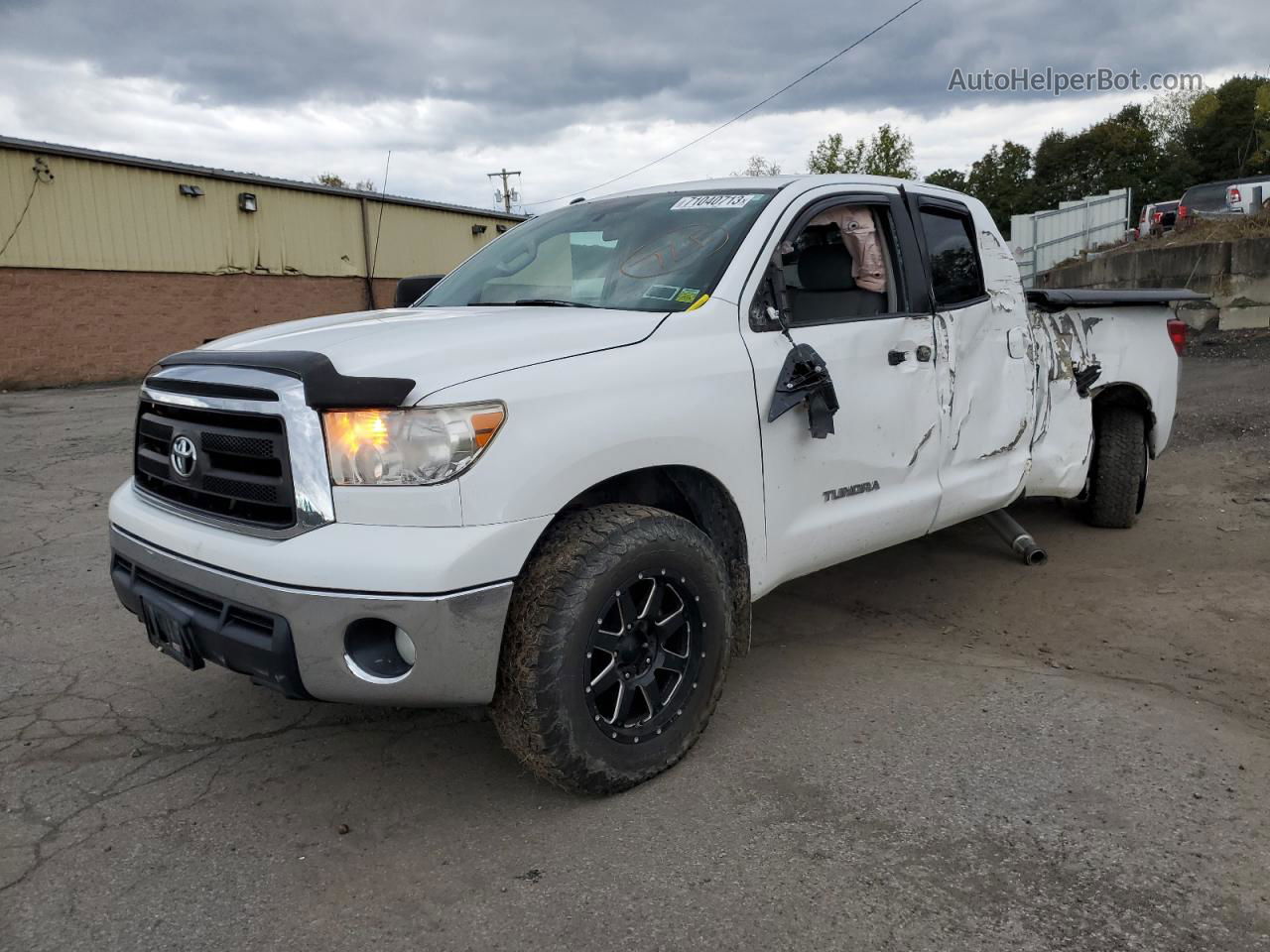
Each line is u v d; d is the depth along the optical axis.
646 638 2.85
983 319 4.19
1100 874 2.41
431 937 2.24
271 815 2.80
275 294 23.08
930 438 3.87
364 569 2.38
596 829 2.67
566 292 3.52
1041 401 4.62
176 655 2.85
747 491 3.13
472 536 2.43
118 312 19.70
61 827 2.74
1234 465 6.89
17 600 4.73
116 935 2.27
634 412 2.77
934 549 5.36
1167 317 5.52
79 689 3.69
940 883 2.39
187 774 3.05
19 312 18.05
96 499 7.08
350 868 2.53
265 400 2.55
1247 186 18.86
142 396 3.04
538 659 2.55
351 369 2.53
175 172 20.45
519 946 2.20
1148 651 3.88
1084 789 2.80
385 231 25.94
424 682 2.46
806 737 3.19
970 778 2.88
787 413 3.28
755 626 4.30
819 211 3.61
